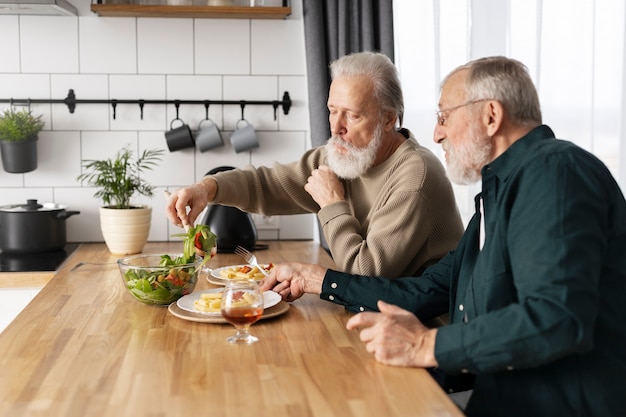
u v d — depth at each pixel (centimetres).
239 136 295
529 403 139
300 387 127
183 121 300
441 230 204
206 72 299
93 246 293
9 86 291
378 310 177
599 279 137
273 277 190
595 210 132
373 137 208
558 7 286
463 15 292
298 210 249
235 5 281
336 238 199
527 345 125
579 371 137
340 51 286
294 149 307
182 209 214
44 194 297
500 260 144
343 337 159
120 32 293
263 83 302
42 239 270
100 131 297
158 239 304
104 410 116
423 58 294
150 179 301
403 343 137
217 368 137
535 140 149
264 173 243
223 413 115
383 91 206
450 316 168
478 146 154
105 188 279
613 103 285
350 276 182
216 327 167
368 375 133
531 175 138
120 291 205
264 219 309
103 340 155
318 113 287
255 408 117
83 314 178
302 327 167
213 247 207
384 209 199
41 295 200
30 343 153
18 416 113
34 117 293
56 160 296
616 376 138
